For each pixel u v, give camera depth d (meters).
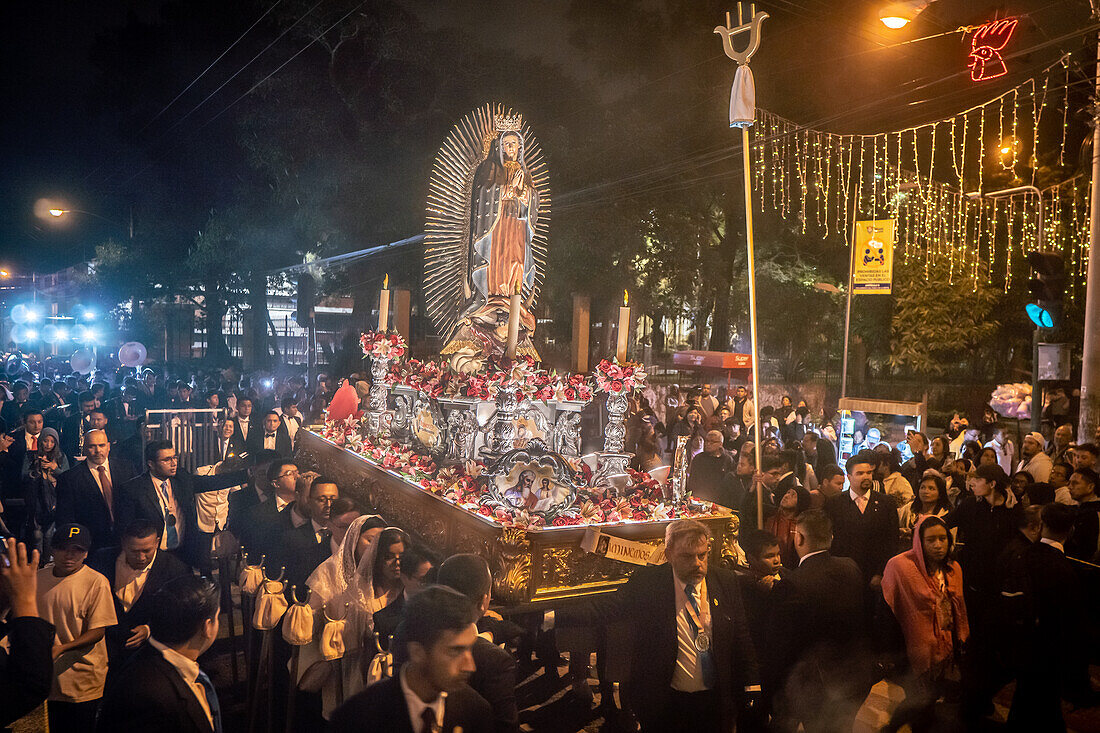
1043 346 12.73
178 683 3.43
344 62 25.19
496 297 9.11
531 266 9.45
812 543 5.48
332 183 24.52
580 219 25.38
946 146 23.25
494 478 6.94
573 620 5.03
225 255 29.42
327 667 5.22
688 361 21.44
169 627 3.48
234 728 5.98
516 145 9.33
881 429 15.82
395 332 9.67
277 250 28.75
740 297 33.81
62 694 4.81
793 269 32.16
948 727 6.33
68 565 4.89
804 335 34.28
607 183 25.94
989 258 22.92
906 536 8.59
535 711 6.61
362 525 5.34
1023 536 6.18
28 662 3.63
